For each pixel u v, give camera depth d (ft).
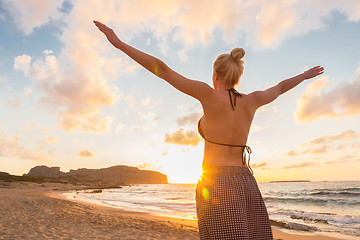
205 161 4.34
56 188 209.97
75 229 24.00
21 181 253.24
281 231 31.71
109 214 39.22
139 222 31.42
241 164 4.32
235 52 4.62
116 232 24.29
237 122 4.33
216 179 4.04
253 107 4.64
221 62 4.64
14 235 19.67
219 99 4.29
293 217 44.96
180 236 24.72
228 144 4.26
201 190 4.13
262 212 4.17
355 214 52.90
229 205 3.84
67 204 48.06
